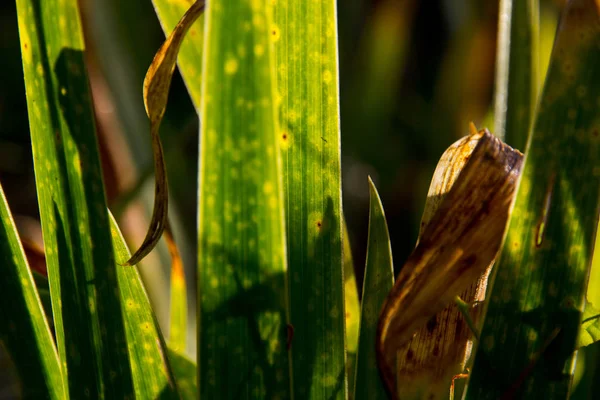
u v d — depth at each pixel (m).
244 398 0.50
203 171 0.48
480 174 0.49
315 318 0.53
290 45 0.52
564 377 0.50
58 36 0.50
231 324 0.49
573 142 0.48
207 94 0.47
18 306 0.53
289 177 0.53
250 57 0.47
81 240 0.51
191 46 0.54
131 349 0.53
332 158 0.53
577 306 0.49
